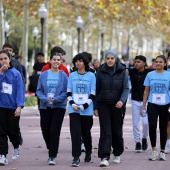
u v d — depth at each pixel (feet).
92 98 56.18
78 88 56.34
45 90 57.26
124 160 59.57
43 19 143.33
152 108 59.31
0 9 120.88
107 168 54.65
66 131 85.15
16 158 58.49
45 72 57.88
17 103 55.72
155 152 59.98
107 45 401.70
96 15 186.09
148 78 60.08
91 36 358.84
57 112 56.65
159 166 56.29
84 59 56.34
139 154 63.82
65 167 55.01
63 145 70.18
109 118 56.44
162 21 165.17
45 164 56.65
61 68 62.85
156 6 154.40
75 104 55.93
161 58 59.36
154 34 304.91
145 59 64.64
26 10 149.28
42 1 179.01
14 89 55.93
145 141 66.18
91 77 56.59
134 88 65.26
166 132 59.82
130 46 318.24
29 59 297.53
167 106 59.31
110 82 56.29
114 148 57.88
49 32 299.17
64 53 63.16
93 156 61.57
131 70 65.41
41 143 72.08
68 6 196.65
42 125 57.57
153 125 59.16
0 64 59.36
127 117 109.60
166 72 59.67
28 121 101.04
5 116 55.93
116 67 56.49
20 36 278.46
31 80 99.60
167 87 59.31
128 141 74.08
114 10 162.50
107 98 56.18
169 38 296.30
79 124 55.93
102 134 56.03
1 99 55.77
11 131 56.29
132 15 175.42
